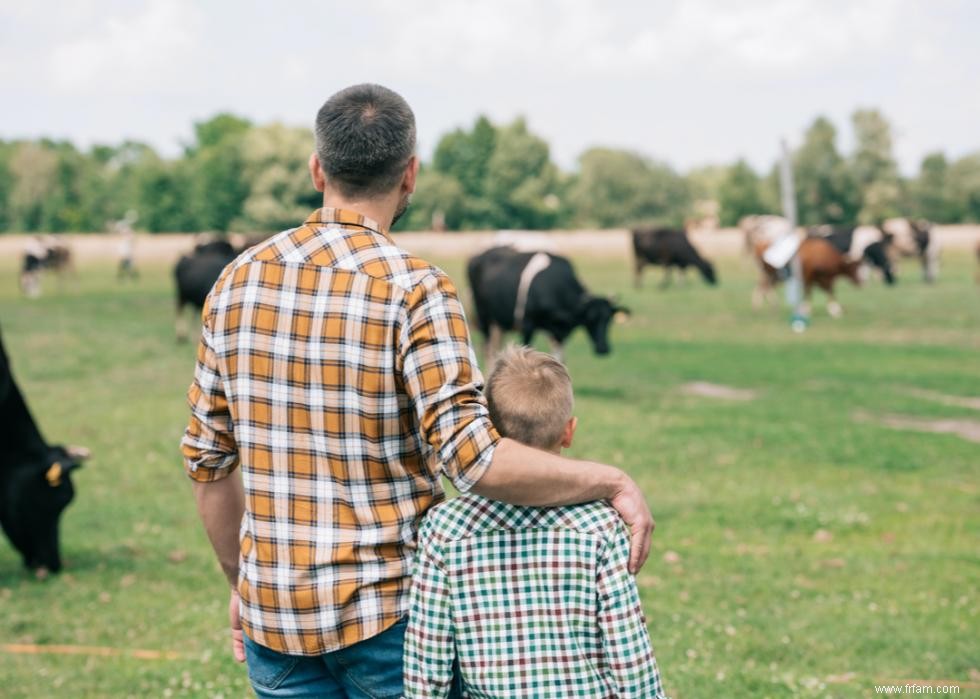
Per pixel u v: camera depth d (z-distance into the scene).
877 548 8.70
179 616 7.17
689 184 144.38
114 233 136.62
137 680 5.88
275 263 2.61
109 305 33.66
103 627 6.95
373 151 2.61
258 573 2.61
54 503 8.09
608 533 2.64
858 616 6.94
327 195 2.70
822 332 24.45
